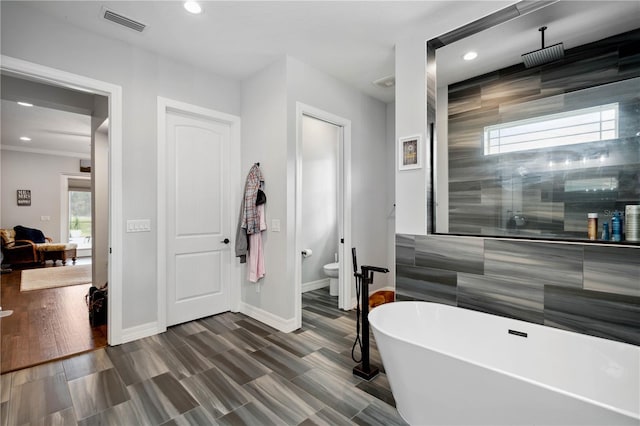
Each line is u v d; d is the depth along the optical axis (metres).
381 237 4.00
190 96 3.04
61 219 7.71
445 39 2.41
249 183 3.14
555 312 1.87
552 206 2.45
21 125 5.38
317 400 1.86
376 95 3.84
